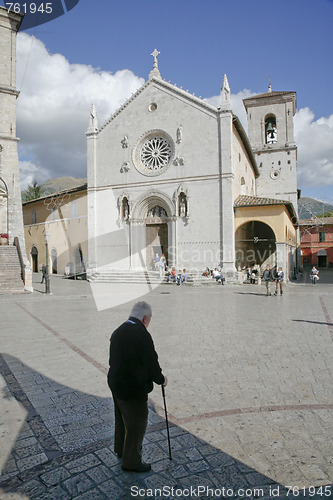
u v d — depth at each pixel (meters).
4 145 30.86
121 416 4.59
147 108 34.31
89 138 36.84
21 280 25.69
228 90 30.97
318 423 5.45
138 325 4.27
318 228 67.19
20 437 5.18
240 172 35.66
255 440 4.98
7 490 4.03
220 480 4.14
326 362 8.38
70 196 41.44
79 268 38.88
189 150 32.25
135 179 34.56
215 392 6.66
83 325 13.17
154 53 34.50
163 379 4.27
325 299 20.81
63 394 6.71
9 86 31.11
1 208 30.58
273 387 6.88
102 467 4.44
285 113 44.84
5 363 8.60
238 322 13.52
